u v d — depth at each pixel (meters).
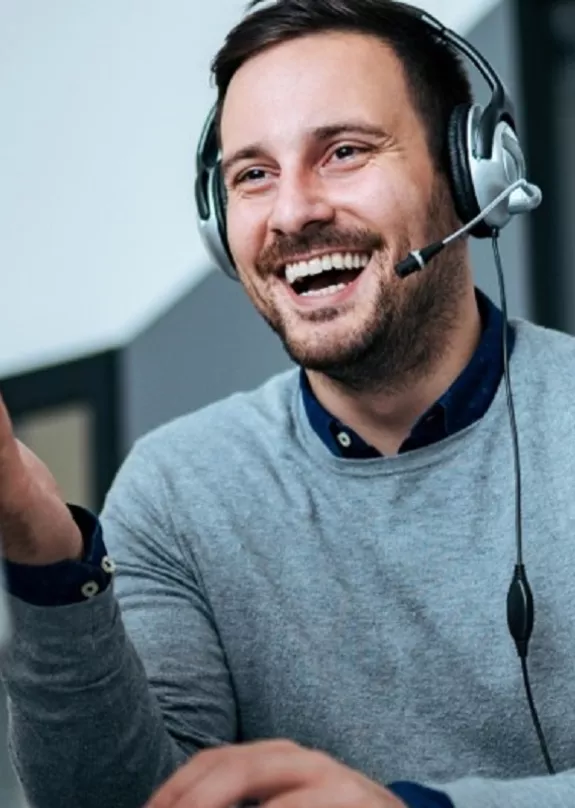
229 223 2.17
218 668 2.09
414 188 2.12
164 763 1.91
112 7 5.15
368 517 2.12
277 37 2.15
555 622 2.02
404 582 2.08
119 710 1.85
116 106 5.14
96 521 1.81
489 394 2.17
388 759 2.03
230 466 2.21
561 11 4.32
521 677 2.01
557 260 4.23
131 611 2.11
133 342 5.12
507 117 2.20
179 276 4.89
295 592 2.11
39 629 1.79
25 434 5.48
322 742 2.06
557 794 1.59
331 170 2.11
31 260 5.46
